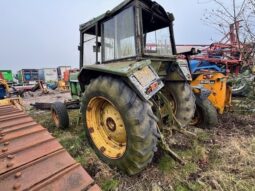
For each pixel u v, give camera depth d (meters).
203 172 2.02
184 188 1.83
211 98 3.53
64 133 3.46
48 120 4.50
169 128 2.55
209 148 2.54
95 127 2.40
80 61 3.27
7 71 16.53
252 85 4.74
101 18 2.55
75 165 1.01
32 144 1.16
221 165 2.14
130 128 1.80
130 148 1.83
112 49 2.45
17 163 0.97
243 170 2.03
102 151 2.25
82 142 2.89
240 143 2.64
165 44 2.88
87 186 0.89
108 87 1.99
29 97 11.18
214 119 3.18
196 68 5.36
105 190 1.84
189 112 2.74
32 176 0.89
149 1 2.23
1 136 1.22
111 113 2.22
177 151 2.48
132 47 2.15
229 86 3.80
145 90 1.79
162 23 2.81
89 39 3.07
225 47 5.72
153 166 2.15
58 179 0.90
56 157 1.06
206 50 5.88
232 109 4.12
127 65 1.92
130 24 2.15
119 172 2.06
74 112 5.19
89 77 2.49
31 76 25.39
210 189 1.79
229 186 1.81
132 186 1.86
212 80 3.49
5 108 2.19
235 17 4.41
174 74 2.80
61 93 12.99
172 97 2.88
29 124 1.49
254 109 4.07
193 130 3.16
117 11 2.30
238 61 5.45
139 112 1.78
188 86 2.79
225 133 3.03
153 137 1.81
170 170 2.08
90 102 2.29
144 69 1.92
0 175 0.86
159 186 1.85
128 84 1.87
